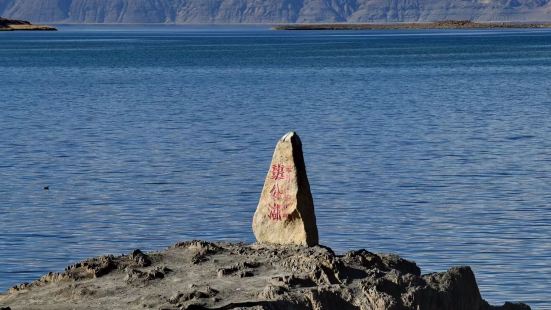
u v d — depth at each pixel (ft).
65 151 178.91
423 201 126.41
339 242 103.60
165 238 107.04
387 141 189.06
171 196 132.05
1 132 211.20
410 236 106.22
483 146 179.73
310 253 65.26
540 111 250.57
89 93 336.90
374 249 100.27
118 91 346.74
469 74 437.99
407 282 62.54
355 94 322.55
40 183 143.64
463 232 107.55
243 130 211.61
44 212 121.80
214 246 68.39
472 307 65.77
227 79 413.80
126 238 107.04
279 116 244.01
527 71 454.40
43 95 328.49
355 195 130.93
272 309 56.34
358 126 217.97
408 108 265.54
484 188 136.05
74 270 64.80
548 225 110.93
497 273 90.58
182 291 59.21
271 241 69.21
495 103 279.08
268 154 172.65
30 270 92.43
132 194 133.80
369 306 59.57
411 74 444.14
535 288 85.66
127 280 62.39
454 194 131.34
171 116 246.68
